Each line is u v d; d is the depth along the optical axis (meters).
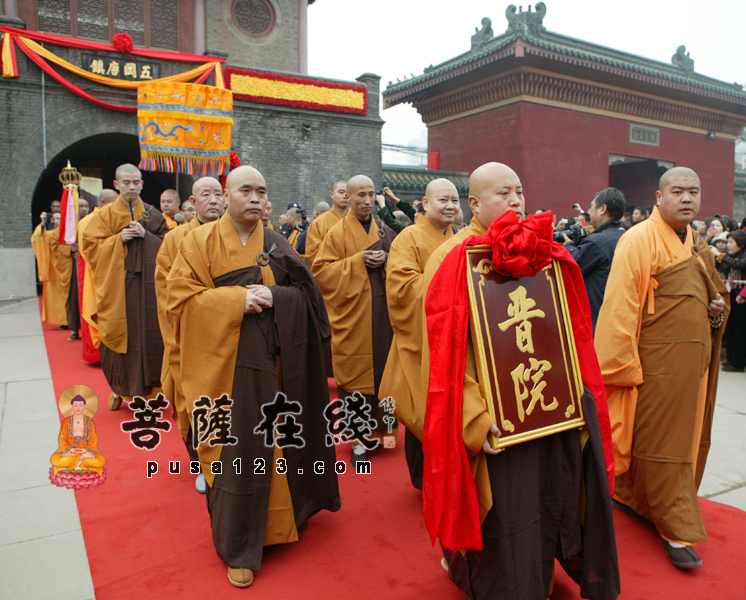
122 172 4.91
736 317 6.70
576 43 17.44
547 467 2.36
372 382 4.25
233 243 2.80
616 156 17.84
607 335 2.96
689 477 2.82
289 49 14.95
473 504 2.11
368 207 4.48
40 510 3.30
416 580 2.65
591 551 2.34
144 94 7.26
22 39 10.80
